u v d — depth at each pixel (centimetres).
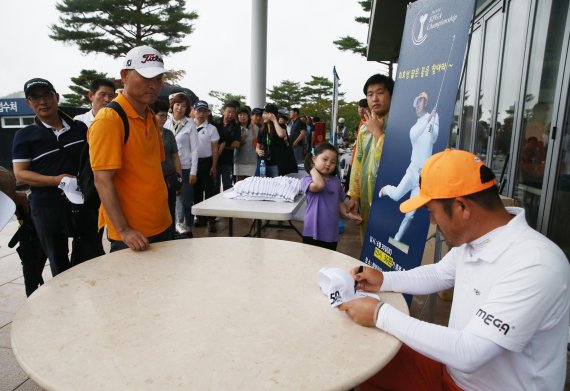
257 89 877
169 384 79
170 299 118
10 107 978
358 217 270
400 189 199
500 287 94
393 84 239
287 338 98
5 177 197
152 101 183
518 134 326
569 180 251
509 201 264
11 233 438
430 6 190
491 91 409
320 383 80
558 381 99
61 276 135
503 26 373
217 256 159
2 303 267
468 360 91
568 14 250
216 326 103
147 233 191
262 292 125
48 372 82
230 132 538
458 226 103
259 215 239
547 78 281
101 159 163
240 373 83
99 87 302
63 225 232
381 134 247
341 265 150
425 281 132
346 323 106
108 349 91
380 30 924
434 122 173
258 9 838
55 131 232
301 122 761
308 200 270
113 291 123
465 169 100
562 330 97
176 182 345
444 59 174
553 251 94
